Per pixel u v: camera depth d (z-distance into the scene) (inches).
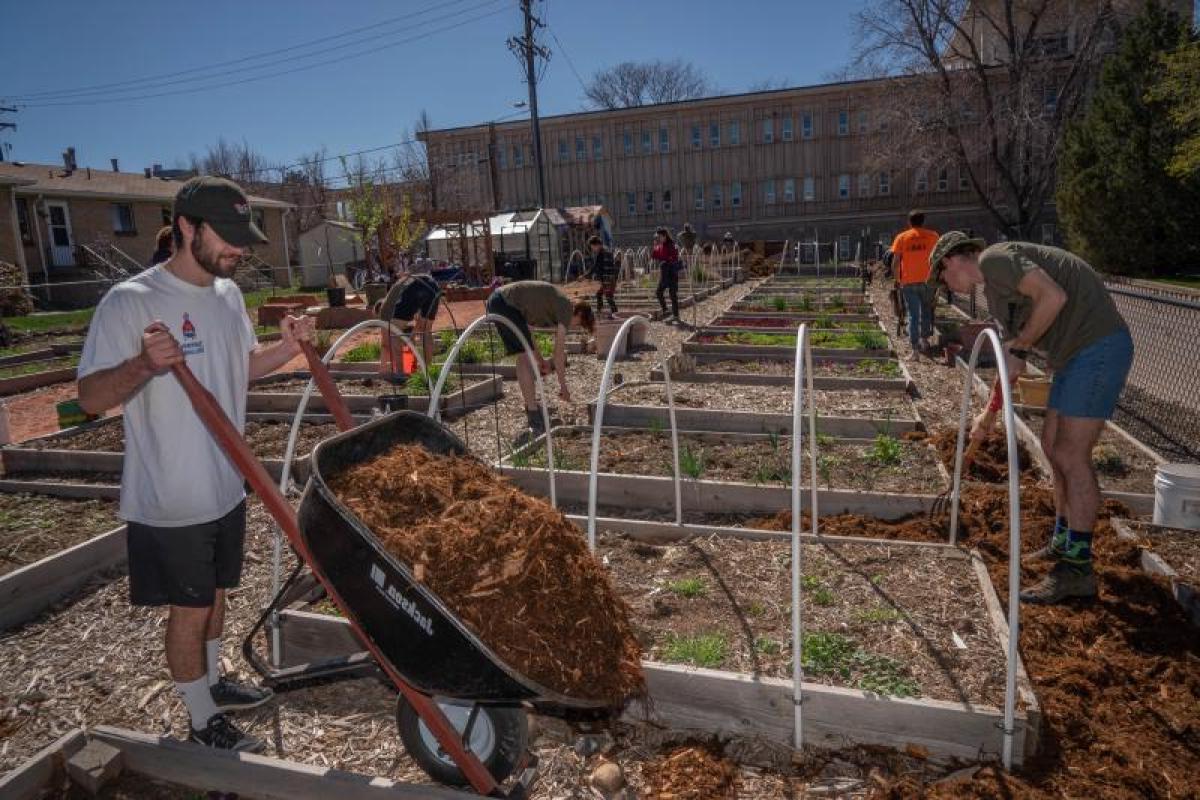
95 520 234.1
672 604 163.2
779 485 229.6
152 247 1435.8
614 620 115.8
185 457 119.3
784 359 461.4
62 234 1290.6
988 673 134.9
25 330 842.2
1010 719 117.3
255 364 132.2
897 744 125.3
